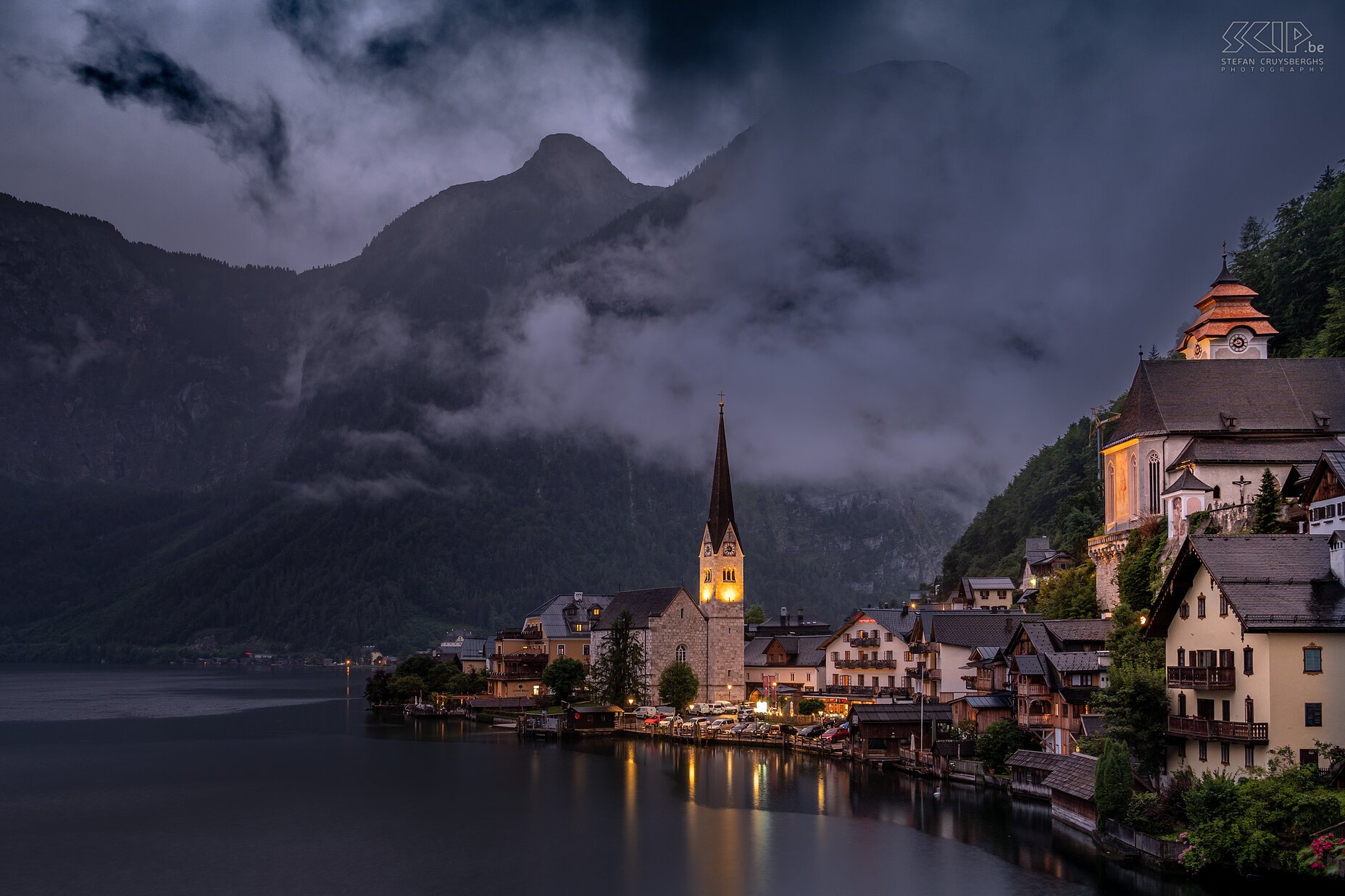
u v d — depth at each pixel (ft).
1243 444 423.23
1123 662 347.56
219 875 317.42
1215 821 262.47
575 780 474.90
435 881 308.19
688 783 458.09
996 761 410.11
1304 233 630.74
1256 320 502.79
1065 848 315.17
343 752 595.88
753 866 314.55
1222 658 288.30
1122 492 463.01
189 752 606.96
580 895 292.20
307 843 355.36
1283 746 265.75
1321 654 267.80
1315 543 290.97
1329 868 245.04
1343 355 526.98
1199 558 295.89
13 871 324.80
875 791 423.23
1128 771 303.27
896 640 608.19
